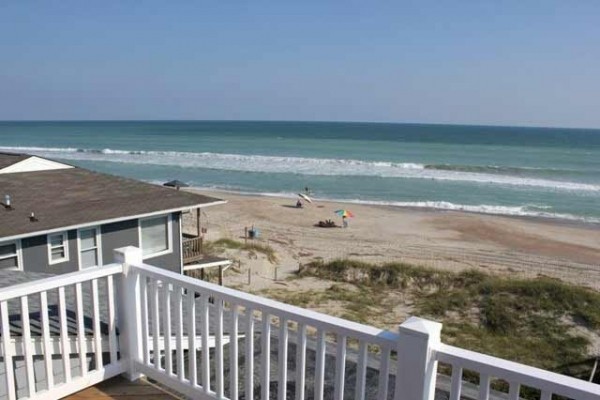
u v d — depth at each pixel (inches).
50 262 475.5
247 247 876.6
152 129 5684.1
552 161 2304.4
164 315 134.3
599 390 69.0
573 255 905.5
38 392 130.0
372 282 719.1
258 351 202.4
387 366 91.6
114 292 145.5
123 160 2263.8
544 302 597.9
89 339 154.9
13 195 532.7
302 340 104.7
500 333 544.1
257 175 1820.9
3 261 447.5
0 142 3415.4
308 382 186.1
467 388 184.2
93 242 507.5
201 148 2970.0
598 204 1341.0
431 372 85.8
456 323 568.4
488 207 1296.8
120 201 552.1
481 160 2316.7
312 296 661.3
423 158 2393.0
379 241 983.0
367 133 4923.7
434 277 716.7
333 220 1153.4
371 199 1408.7
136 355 145.1
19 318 165.6
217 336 121.0
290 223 1122.7
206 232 995.9
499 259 871.7
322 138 3973.9
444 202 1354.6
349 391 177.8
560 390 71.6
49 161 657.0
